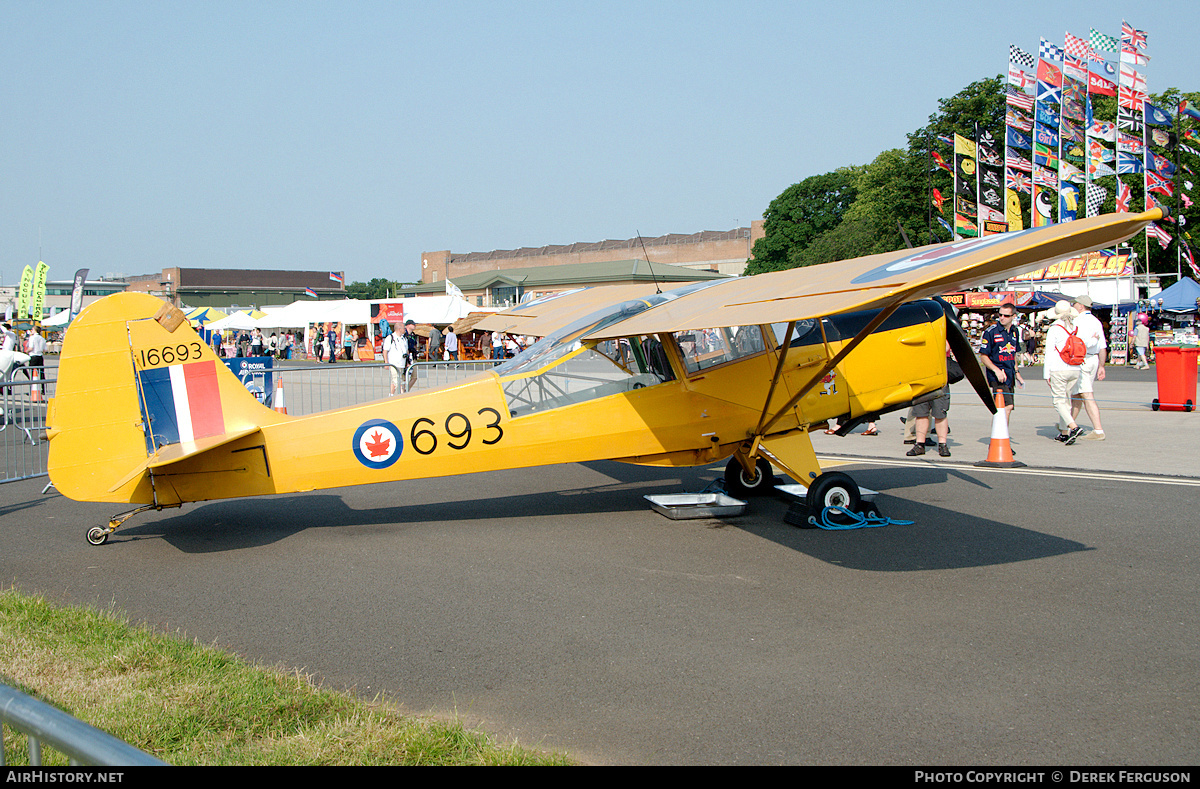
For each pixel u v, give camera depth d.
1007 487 7.53
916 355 7.17
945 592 4.65
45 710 1.81
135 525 6.65
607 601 4.62
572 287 63.28
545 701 3.35
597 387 6.44
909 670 3.58
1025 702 3.26
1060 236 3.91
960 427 11.55
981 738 2.97
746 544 5.80
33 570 5.40
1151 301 25.55
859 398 7.04
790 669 3.62
